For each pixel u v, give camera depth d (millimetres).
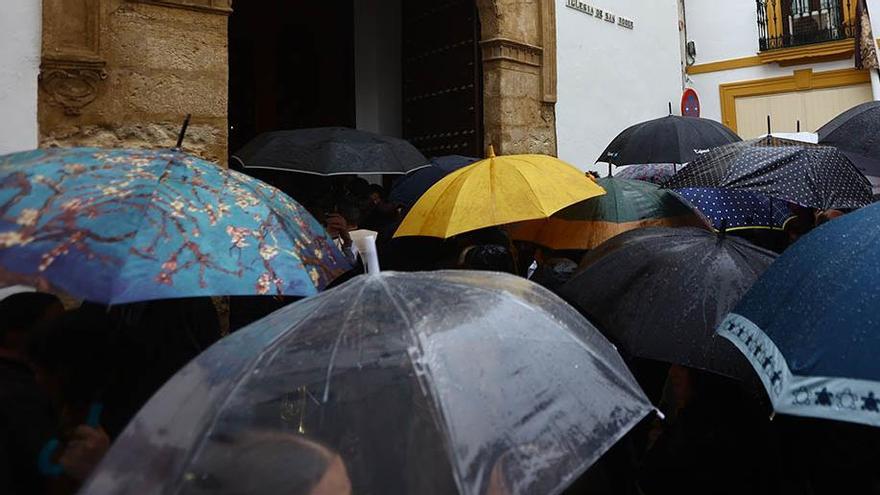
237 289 1876
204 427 1196
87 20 4293
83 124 4281
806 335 1490
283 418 1253
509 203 2996
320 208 4707
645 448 2766
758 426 2033
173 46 4637
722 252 2350
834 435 1824
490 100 7320
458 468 1164
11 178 1900
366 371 1303
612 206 3656
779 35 11836
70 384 1993
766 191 2984
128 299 1677
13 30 4043
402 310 1411
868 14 10492
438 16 8070
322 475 1184
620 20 9203
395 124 8992
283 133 4422
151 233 1847
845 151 4102
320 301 1490
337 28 9633
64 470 1859
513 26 7391
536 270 3773
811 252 1668
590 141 8500
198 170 2191
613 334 2328
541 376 1393
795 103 11844
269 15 9594
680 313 2168
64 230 1757
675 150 5051
